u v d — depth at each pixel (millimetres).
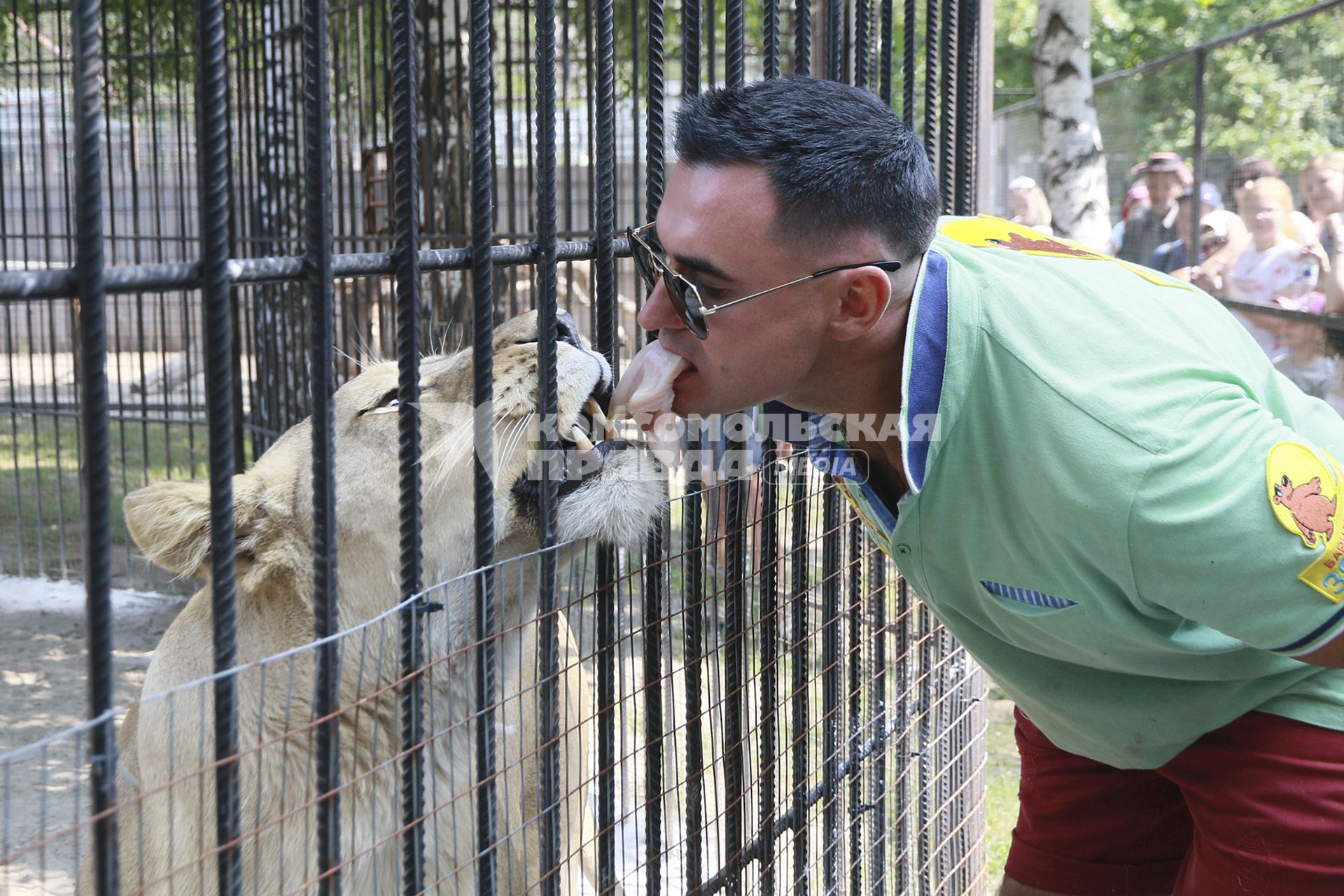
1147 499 1744
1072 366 1821
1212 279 8258
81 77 1178
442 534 2420
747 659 2496
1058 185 8672
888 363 1953
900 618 3318
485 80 1671
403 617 1617
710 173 1736
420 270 1601
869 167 1729
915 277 1885
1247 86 8258
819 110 1756
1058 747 2742
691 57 2164
